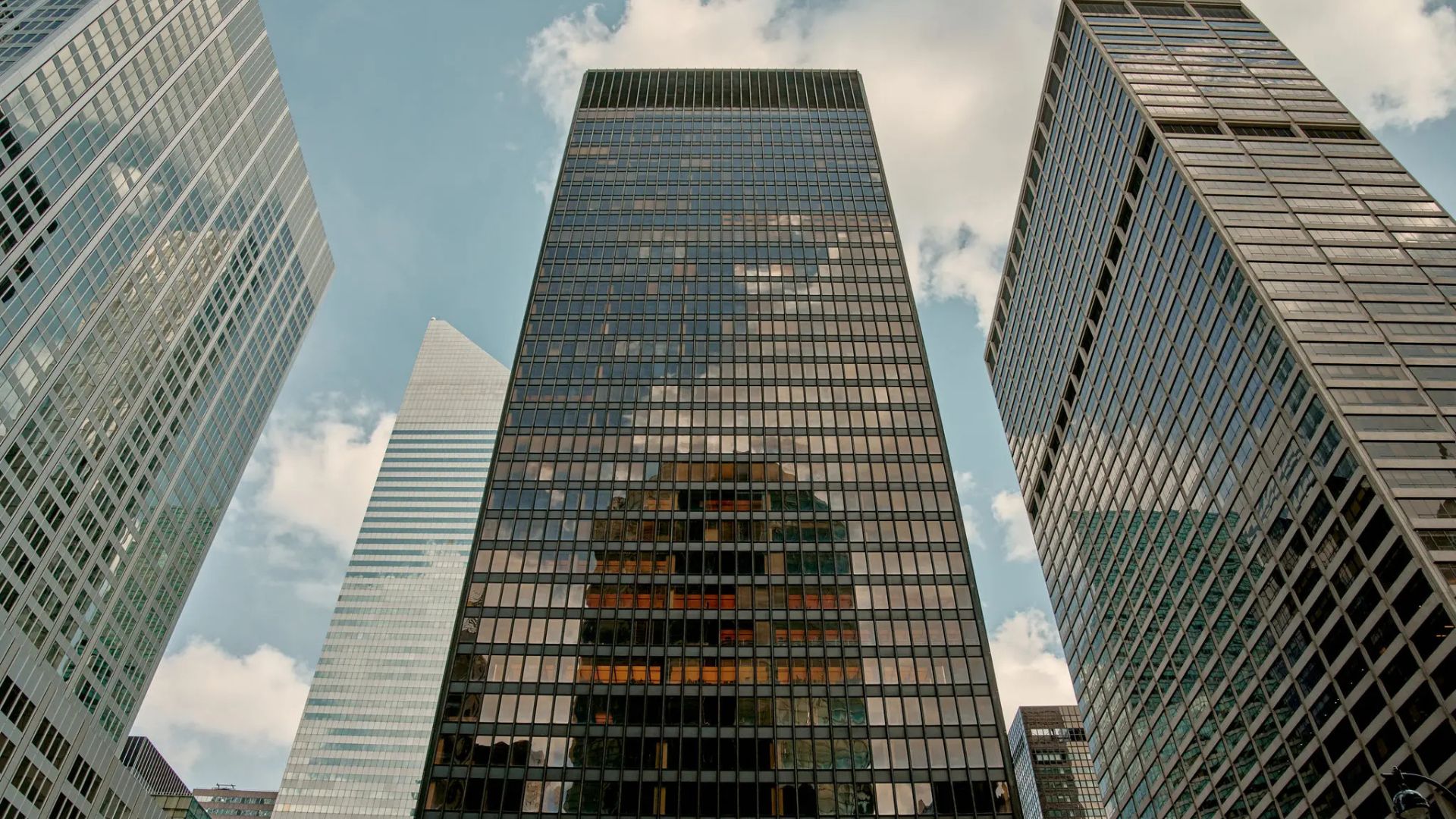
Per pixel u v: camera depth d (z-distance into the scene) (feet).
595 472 267.80
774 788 199.21
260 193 485.15
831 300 328.49
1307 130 328.70
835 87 467.52
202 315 423.23
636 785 199.72
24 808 254.88
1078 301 391.65
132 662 371.97
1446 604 191.21
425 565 618.03
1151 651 325.21
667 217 369.50
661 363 304.30
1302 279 262.88
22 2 351.87
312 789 520.01
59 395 322.55
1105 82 370.73
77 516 331.57
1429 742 195.62
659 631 228.02
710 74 477.36
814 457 271.90
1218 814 277.85
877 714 211.20
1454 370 233.14
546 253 351.05
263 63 493.77
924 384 296.51
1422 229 278.26
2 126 296.92
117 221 357.00
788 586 237.66
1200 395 291.38
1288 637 244.42
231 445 460.14
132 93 368.89
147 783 428.56
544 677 218.18
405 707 552.41
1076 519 397.80
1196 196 296.51
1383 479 212.64
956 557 245.45
